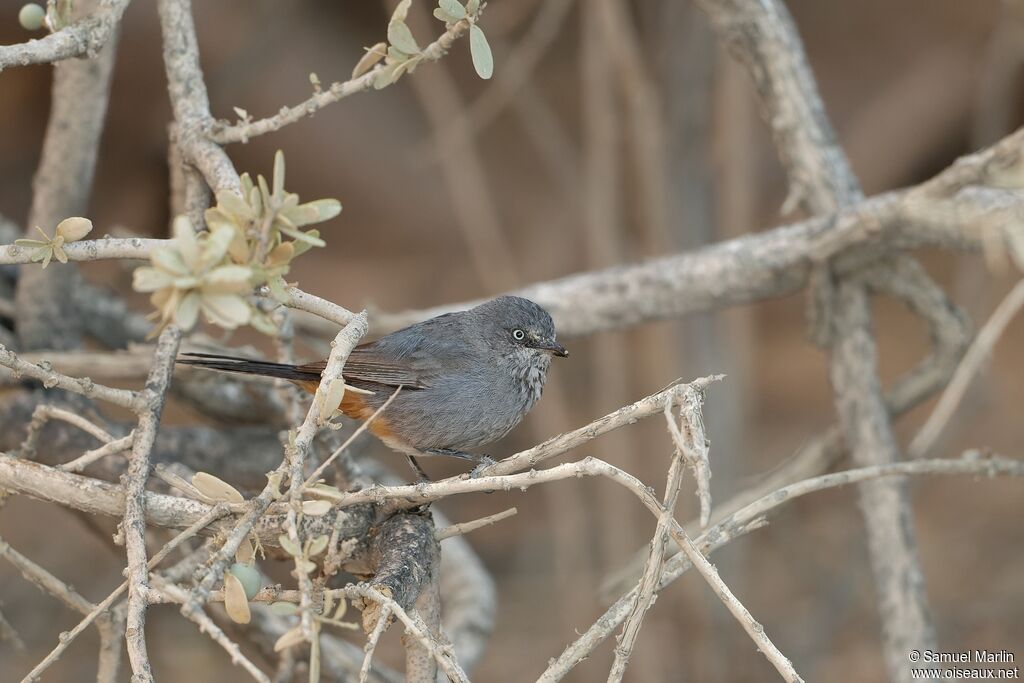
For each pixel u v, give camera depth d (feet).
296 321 29.60
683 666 45.27
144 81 63.82
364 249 75.20
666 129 44.80
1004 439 61.46
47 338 27.55
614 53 42.80
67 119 24.71
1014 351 72.28
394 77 17.26
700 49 44.29
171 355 18.25
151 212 68.64
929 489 62.80
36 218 25.80
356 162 71.92
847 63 74.64
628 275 27.86
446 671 14.23
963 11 72.79
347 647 27.73
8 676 47.55
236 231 13.71
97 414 25.94
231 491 15.19
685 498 44.80
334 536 16.57
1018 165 23.75
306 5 68.18
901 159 74.90
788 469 28.35
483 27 51.24
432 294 74.18
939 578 54.70
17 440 24.91
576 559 47.42
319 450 23.66
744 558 46.73
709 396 44.62
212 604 26.37
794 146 27.76
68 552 55.11
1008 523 58.95
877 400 26.99
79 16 20.98
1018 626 50.34
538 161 71.31
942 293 27.45
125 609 19.69
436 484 16.03
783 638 48.19
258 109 68.33
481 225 48.19
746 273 27.17
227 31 63.21
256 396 27.73
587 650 15.70
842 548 53.67
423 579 17.62
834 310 27.20
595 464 14.87
